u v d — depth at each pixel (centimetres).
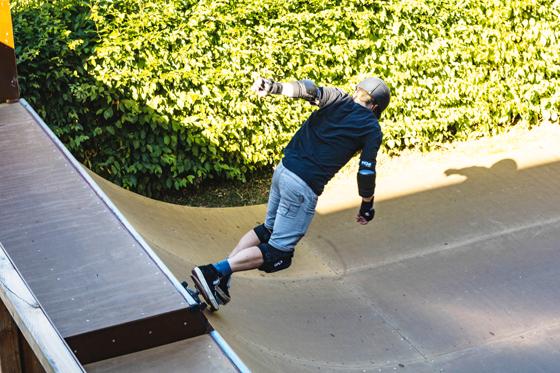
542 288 619
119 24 711
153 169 742
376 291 616
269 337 514
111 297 375
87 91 695
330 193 791
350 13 785
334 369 502
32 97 680
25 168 509
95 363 353
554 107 929
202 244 654
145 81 715
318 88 478
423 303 598
